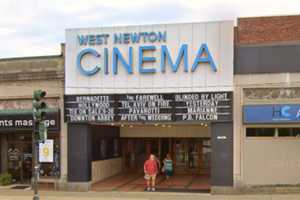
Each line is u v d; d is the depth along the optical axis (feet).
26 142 95.55
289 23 85.81
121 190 84.84
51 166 89.61
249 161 79.87
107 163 99.09
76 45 85.97
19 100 89.61
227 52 80.43
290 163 79.20
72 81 85.97
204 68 81.25
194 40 81.71
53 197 77.46
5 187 90.02
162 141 109.19
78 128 85.97
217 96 80.38
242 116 79.77
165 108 82.38
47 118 86.84
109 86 84.58
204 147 107.24
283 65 78.89
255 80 79.51
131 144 109.81
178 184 91.61
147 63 83.51
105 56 84.79
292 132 79.30
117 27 84.64
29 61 88.63
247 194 79.00
